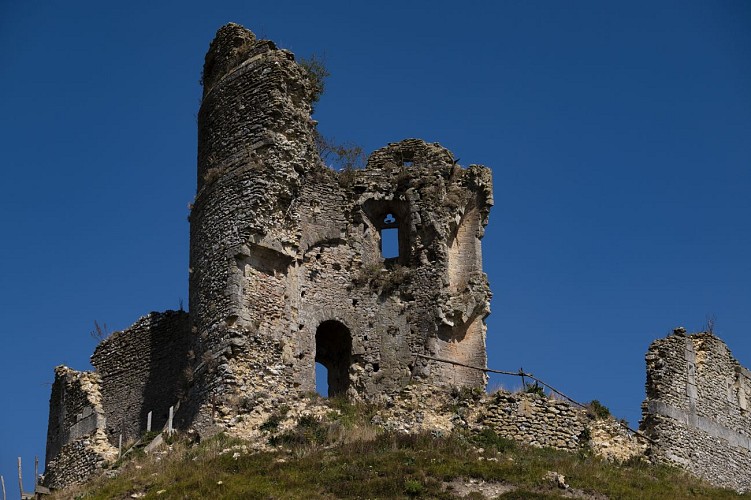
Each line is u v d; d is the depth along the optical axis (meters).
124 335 57.62
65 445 53.06
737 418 55.84
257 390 49.78
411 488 42.38
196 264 52.75
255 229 51.53
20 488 49.00
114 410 56.56
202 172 54.91
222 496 42.00
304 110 54.84
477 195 56.75
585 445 49.56
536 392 50.25
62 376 55.75
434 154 56.91
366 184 56.56
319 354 55.88
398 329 54.47
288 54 54.97
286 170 53.00
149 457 47.62
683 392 53.28
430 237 55.59
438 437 47.59
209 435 48.22
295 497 41.88
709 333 56.22
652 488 45.47
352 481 43.09
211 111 55.44
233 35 56.50
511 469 44.56
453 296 54.72
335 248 55.28
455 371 53.94
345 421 48.94
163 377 56.03
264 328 51.00
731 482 54.03
